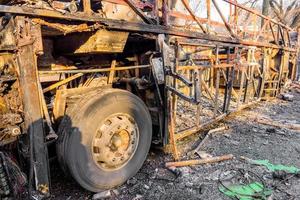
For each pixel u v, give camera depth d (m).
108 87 3.53
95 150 2.85
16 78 2.25
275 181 3.32
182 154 4.11
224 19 5.18
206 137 4.80
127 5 3.24
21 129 2.36
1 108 2.24
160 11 3.74
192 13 4.18
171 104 3.89
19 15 2.13
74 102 2.83
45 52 3.05
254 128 5.57
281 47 8.80
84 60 3.47
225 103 5.94
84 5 2.54
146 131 3.40
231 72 5.79
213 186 3.20
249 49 6.45
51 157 3.11
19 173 2.32
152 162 3.81
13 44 2.15
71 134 2.59
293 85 11.48
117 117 3.01
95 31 2.72
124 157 3.11
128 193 3.06
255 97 7.99
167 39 3.74
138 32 3.28
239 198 2.95
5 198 2.20
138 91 3.95
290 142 4.77
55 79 3.16
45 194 2.51
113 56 3.55
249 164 3.81
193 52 4.94
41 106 2.45
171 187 3.18
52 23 2.37
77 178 2.69
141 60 3.96
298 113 7.23
